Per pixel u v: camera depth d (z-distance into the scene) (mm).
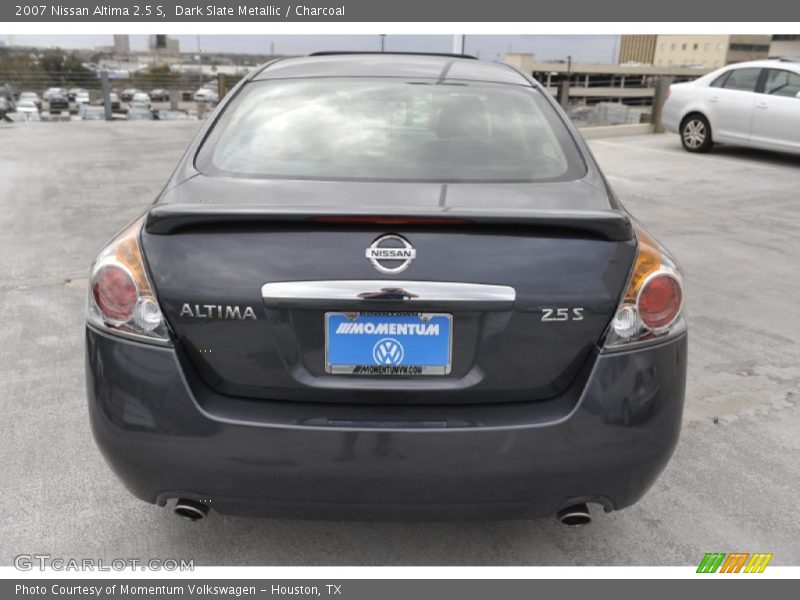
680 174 9734
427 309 1725
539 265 1744
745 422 3084
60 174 8875
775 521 2426
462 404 1793
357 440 1746
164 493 1852
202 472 1791
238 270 1732
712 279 5145
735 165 10492
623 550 2279
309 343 1760
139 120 17562
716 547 2297
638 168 10203
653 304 1819
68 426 2924
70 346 3711
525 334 1753
